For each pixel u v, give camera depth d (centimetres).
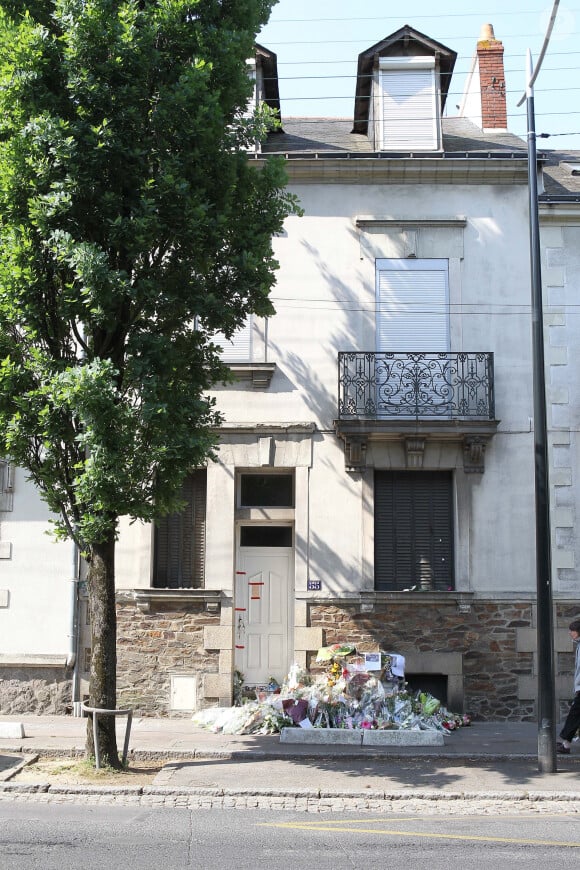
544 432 1073
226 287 1064
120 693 1382
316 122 1769
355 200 1491
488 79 1703
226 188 1034
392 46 1556
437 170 1481
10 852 691
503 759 1121
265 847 727
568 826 822
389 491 1445
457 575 1405
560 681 1381
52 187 933
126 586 1401
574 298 1470
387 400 1412
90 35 939
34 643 1391
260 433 1427
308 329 1456
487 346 1455
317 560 1403
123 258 1012
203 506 1446
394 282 1472
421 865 678
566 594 1401
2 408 989
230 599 1390
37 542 1409
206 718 1309
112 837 747
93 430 930
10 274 941
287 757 1120
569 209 1486
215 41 1006
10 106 952
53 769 1016
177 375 1061
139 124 973
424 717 1273
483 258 1478
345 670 1291
